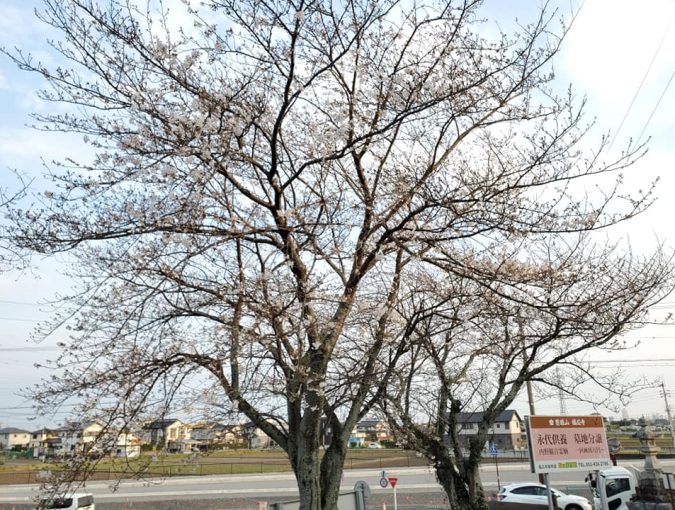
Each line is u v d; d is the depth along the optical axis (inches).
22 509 1038.4
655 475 662.5
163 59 276.4
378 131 284.4
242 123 291.0
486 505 422.6
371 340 353.7
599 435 349.7
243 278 281.0
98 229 274.2
